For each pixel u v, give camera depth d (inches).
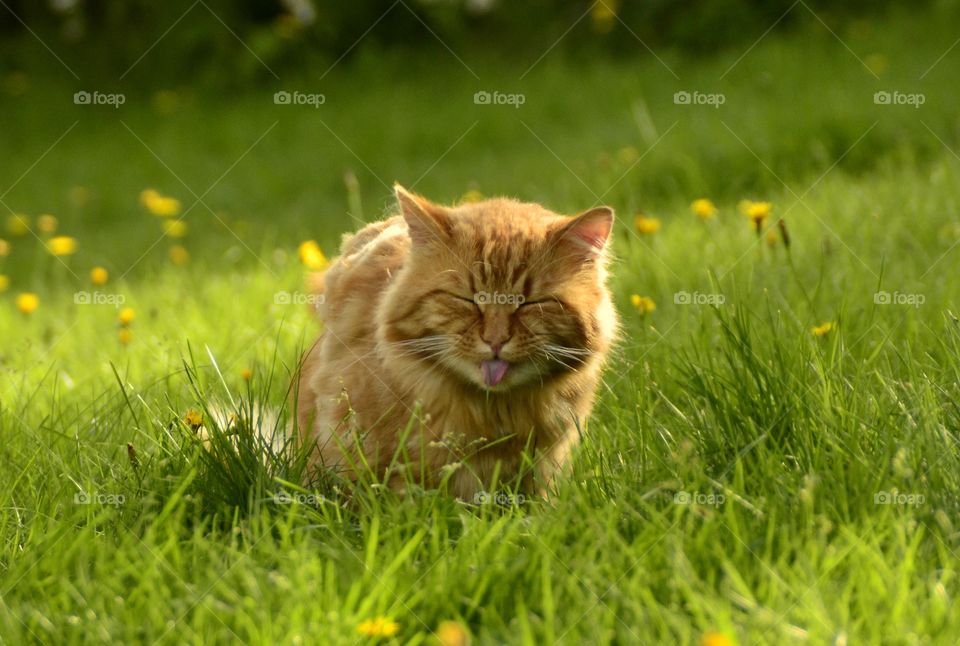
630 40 708.0
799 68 584.7
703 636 120.3
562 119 608.4
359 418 188.5
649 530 150.6
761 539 150.3
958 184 346.9
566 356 189.0
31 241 551.5
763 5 682.2
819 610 131.9
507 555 152.6
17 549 162.4
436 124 619.2
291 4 776.3
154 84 754.2
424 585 145.7
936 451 163.6
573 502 161.6
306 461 179.9
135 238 518.0
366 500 178.9
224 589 143.6
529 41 736.3
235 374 256.4
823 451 166.9
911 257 276.5
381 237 211.0
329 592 141.8
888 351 214.8
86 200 597.0
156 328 314.5
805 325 217.9
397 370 185.3
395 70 722.2
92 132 703.1
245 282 359.9
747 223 335.9
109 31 802.8
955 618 129.7
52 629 138.6
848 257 277.6
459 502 170.4
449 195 490.3
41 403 247.6
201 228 522.6
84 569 149.2
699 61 656.4
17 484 181.6
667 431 185.3
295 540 157.9
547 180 478.3
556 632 136.3
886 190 352.2
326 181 572.7
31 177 638.5
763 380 189.0
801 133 458.6
